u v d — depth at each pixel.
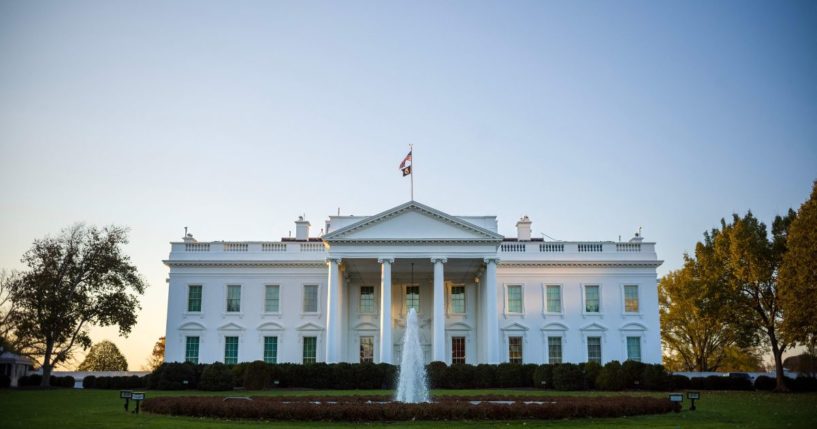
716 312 57.50
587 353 62.19
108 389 55.78
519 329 62.41
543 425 24.50
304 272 63.44
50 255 59.31
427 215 57.91
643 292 63.28
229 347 62.38
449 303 64.44
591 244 64.00
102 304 59.81
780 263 55.25
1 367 75.62
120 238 61.97
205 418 26.59
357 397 36.28
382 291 56.78
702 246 59.53
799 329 48.53
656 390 51.28
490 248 57.22
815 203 47.59
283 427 23.62
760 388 55.75
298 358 61.94
